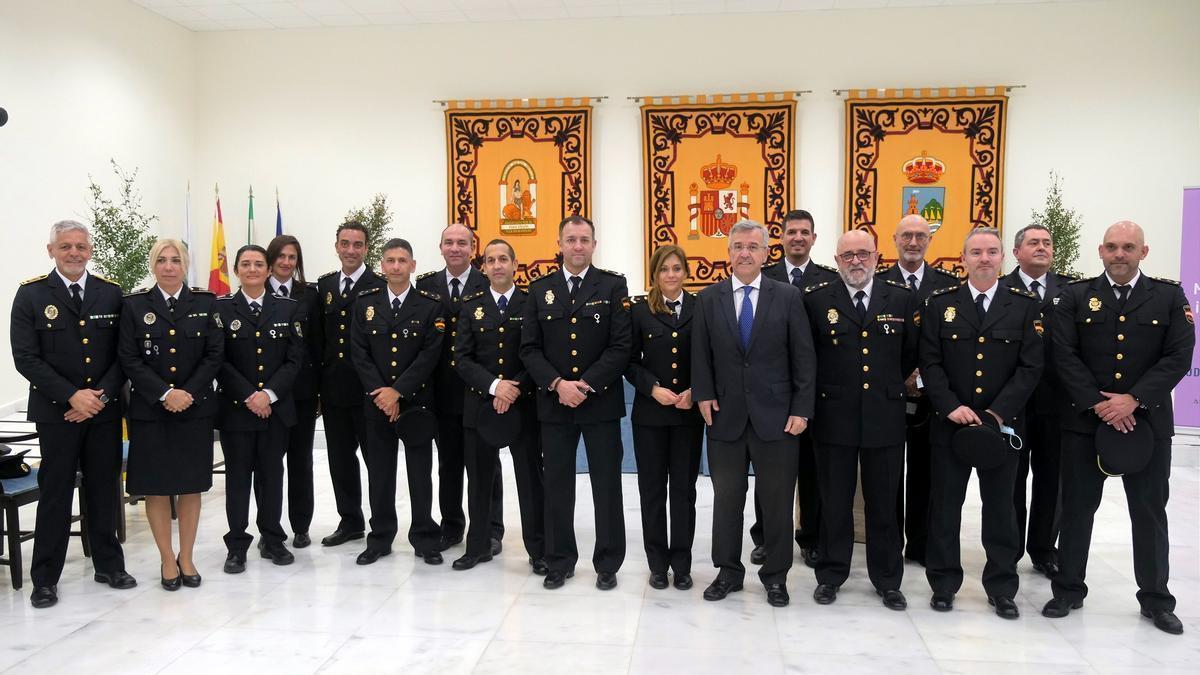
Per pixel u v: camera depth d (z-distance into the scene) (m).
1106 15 7.26
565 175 7.80
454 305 4.12
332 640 3.07
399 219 7.99
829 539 3.43
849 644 3.01
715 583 3.49
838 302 3.34
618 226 7.86
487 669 2.82
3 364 6.18
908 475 3.97
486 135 7.84
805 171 7.64
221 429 3.85
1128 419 3.08
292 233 8.08
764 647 2.99
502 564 3.97
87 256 3.54
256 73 8.08
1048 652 2.94
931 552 3.36
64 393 3.37
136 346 3.55
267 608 3.40
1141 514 3.18
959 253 7.47
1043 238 3.81
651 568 3.59
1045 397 3.69
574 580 3.72
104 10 7.01
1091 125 7.32
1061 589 3.30
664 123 7.69
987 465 3.10
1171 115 7.23
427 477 3.96
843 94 7.55
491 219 7.89
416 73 7.93
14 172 6.21
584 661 2.88
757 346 3.30
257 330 3.90
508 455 7.04
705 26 7.66
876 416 3.28
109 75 7.07
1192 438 6.38
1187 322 3.09
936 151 7.46
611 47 7.74
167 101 7.77
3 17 6.09
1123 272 3.13
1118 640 3.04
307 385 4.28
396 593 3.57
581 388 3.44
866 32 7.50
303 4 7.40
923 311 3.36
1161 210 7.27
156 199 7.66
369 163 8.01
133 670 2.84
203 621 3.27
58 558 3.48
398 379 3.85
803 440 3.93
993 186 7.41
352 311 4.16
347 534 4.39
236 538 3.87
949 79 7.45
